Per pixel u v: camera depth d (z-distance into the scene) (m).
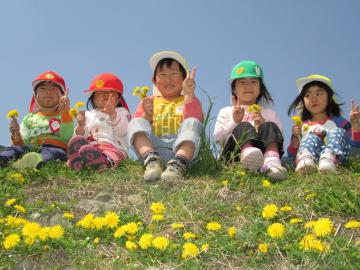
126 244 2.76
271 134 4.29
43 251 2.77
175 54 4.86
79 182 4.01
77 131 4.74
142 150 4.25
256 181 3.88
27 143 5.00
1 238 2.86
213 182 3.89
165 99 4.86
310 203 3.36
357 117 4.75
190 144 4.16
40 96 5.10
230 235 2.83
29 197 3.74
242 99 4.96
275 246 2.68
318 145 4.34
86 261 2.68
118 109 5.03
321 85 5.03
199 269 2.55
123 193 3.76
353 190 3.45
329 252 2.57
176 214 3.21
